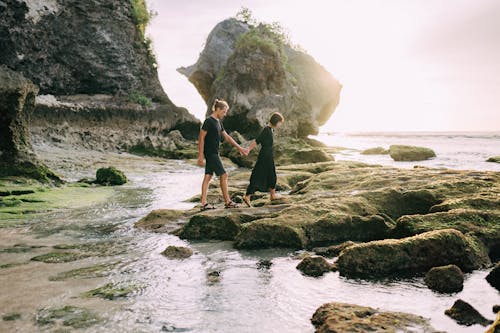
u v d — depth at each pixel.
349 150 32.88
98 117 24.09
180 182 14.79
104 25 27.23
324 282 4.57
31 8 23.08
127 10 28.92
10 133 11.48
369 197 7.70
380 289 4.36
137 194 11.77
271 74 34.50
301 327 3.44
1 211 8.82
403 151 22.83
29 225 7.68
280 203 8.45
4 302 3.92
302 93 42.91
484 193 7.34
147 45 30.69
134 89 28.78
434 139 55.69
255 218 7.04
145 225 7.58
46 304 3.88
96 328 3.38
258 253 5.88
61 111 22.05
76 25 25.86
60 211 9.08
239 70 34.00
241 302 3.97
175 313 3.70
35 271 4.92
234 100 33.84
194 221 6.96
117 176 13.98
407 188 8.02
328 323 3.30
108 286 4.41
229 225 6.84
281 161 20.69
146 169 18.50
